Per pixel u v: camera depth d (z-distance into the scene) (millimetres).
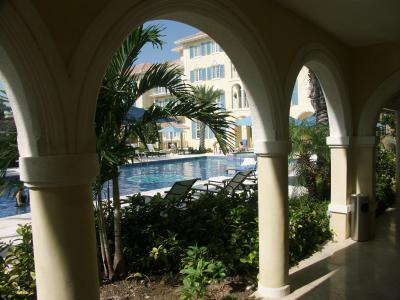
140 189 13500
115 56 3984
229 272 4656
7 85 2072
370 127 6289
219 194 6590
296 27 4441
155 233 4895
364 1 4047
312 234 6141
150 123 4117
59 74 2104
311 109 24594
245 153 23922
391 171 11195
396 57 5816
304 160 8312
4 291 3432
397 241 6266
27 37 1954
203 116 4164
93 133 2332
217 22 3166
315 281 4629
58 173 2133
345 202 6336
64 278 2270
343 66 5938
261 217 4223
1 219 7520
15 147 3568
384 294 4227
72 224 2268
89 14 2240
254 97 3947
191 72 31625
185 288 3711
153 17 2650
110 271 4469
